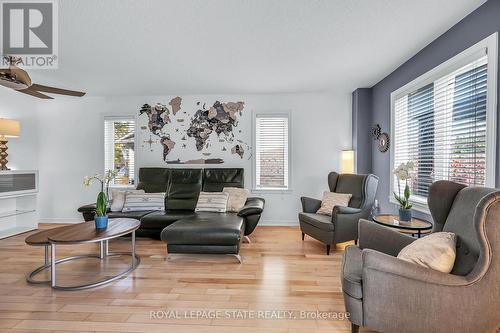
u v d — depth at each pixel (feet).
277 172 14.65
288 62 9.96
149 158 14.82
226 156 14.62
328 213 11.10
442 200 5.81
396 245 6.13
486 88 6.30
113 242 11.29
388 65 10.37
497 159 6.02
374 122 13.07
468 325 4.27
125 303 6.46
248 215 10.80
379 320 4.65
